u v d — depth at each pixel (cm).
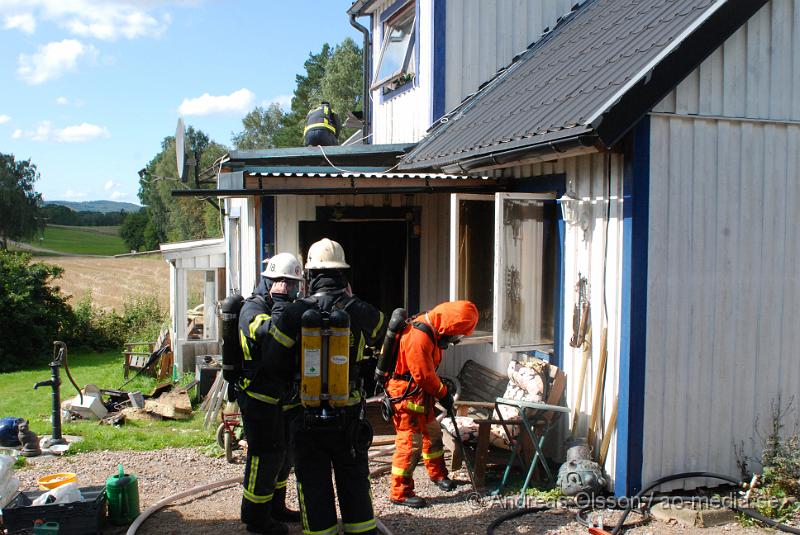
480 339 679
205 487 580
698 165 541
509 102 730
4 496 498
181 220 6006
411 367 534
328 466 431
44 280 1877
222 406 851
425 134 923
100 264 6141
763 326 566
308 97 5041
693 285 542
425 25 955
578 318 592
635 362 527
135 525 491
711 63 540
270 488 480
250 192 709
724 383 555
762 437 566
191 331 1393
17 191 7688
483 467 580
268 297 483
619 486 537
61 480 550
